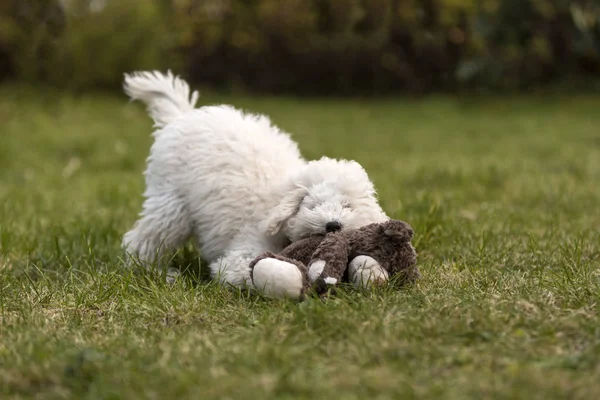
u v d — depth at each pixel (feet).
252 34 76.28
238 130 16.46
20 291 15.07
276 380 9.72
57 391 9.85
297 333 11.68
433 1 72.28
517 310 12.34
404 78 75.10
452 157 39.47
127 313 13.38
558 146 42.42
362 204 14.34
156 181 16.72
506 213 23.03
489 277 15.08
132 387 9.82
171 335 12.03
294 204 14.30
